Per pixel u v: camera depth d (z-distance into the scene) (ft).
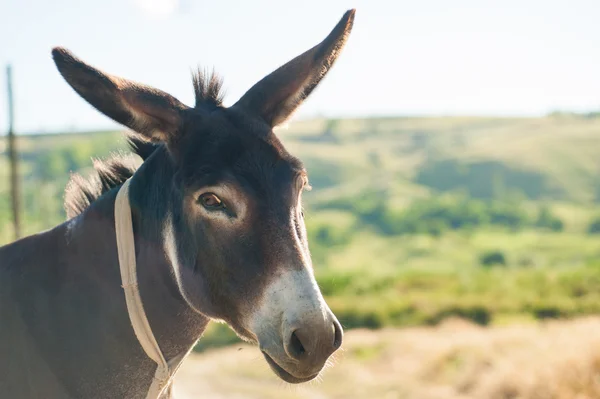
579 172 414.21
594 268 76.64
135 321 8.87
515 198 387.55
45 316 8.93
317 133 579.48
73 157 322.34
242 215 8.31
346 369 35.83
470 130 590.14
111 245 9.20
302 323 7.84
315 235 271.90
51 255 9.34
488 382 30.40
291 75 9.48
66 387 8.75
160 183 9.02
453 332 48.44
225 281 8.38
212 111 9.17
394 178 437.17
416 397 30.73
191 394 32.32
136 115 8.71
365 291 74.38
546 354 31.65
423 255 233.35
